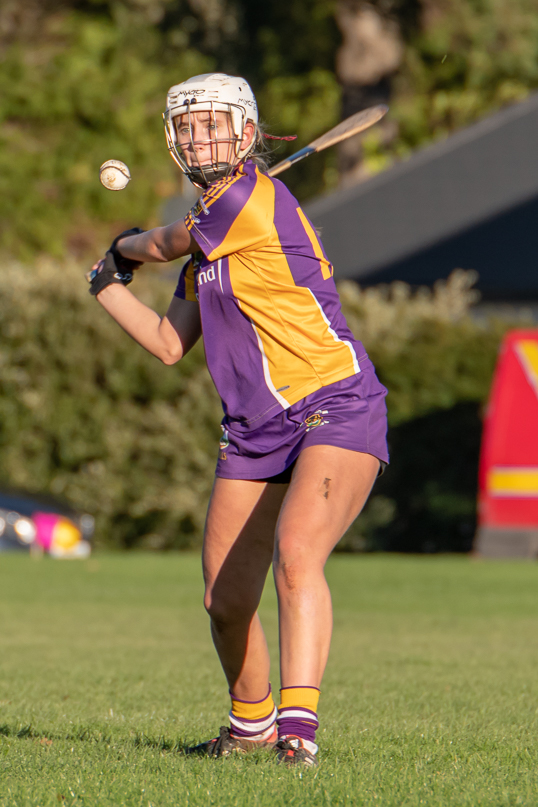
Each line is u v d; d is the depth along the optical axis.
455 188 71.94
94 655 24.97
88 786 10.98
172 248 13.30
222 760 12.62
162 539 58.38
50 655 24.84
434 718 16.59
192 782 11.07
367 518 55.59
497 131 71.88
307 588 11.66
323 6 95.75
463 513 54.53
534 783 11.43
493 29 96.56
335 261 73.06
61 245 89.69
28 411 58.66
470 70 98.94
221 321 12.86
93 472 57.69
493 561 49.09
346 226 73.06
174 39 115.31
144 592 39.19
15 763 12.44
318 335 12.67
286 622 11.75
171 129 12.98
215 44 117.00
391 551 56.00
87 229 90.75
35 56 97.38
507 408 49.94
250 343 12.75
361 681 21.23
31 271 61.22
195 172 12.90
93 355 57.97
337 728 15.39
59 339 58.38
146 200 91.69
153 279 58.91
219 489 13.33
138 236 13.94
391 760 12.77
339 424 12.45
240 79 12.93
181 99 12.75
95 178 91.12
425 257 72.00
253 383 12.81
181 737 14.69
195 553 57.66
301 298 12.62
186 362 57.31
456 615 34.19
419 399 55.59
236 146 12.80
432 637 29.31
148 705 17.94
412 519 55.84
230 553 13.30
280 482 13.18
